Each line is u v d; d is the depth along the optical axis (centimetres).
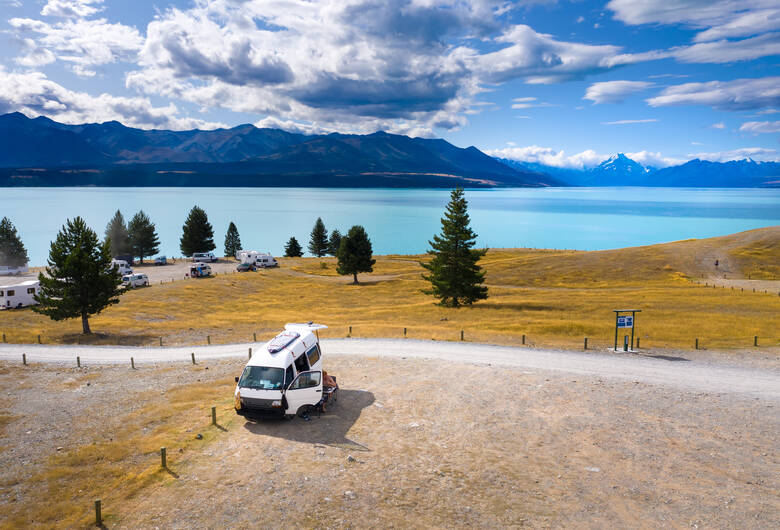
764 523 1166
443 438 1688
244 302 6738
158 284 7544
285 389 1777
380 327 4059
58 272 3884
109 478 1466
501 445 1628
